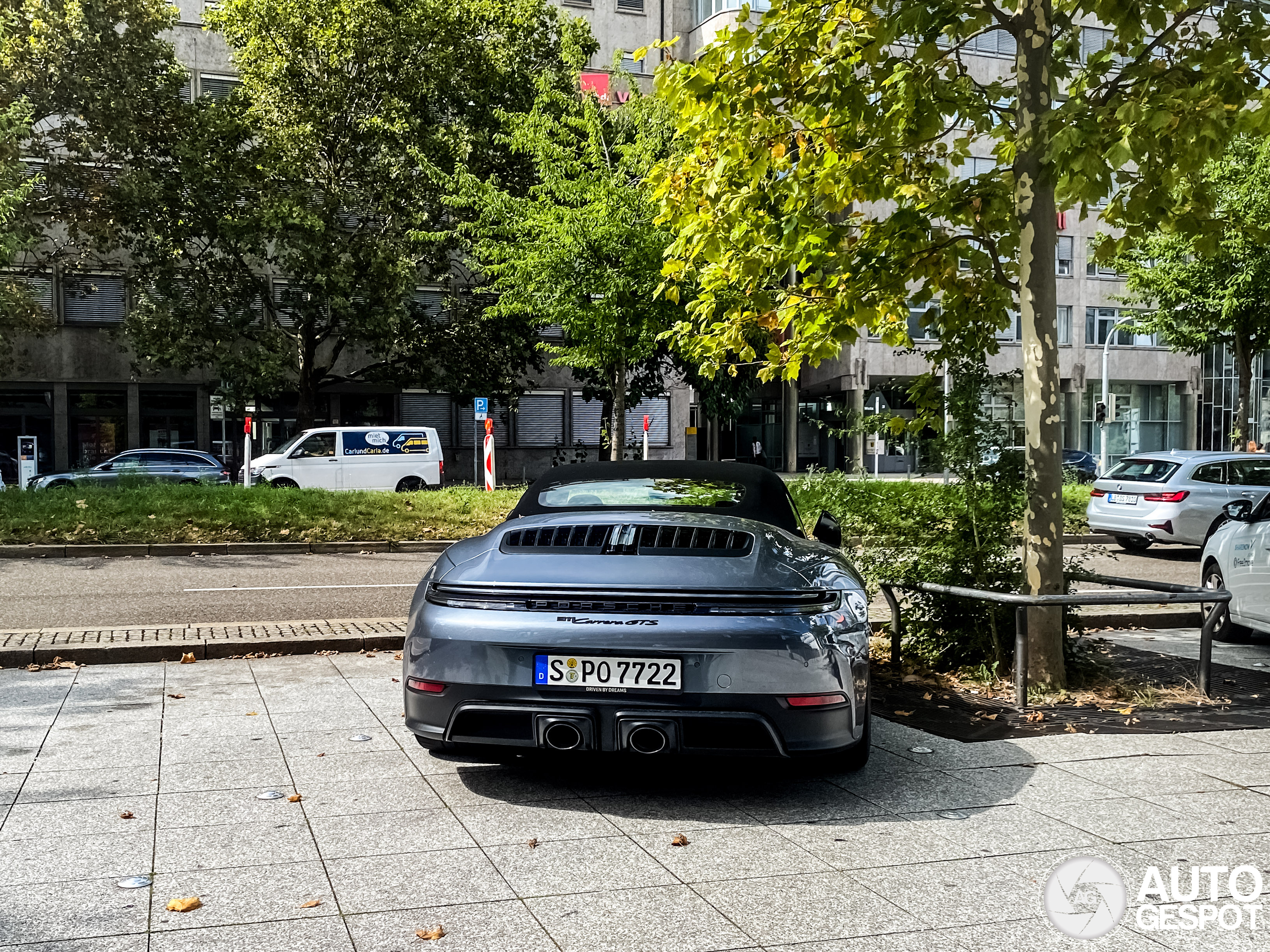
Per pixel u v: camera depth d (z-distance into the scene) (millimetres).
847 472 7156
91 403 35031
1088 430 50875
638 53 6531
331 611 9203
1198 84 5289
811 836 3643
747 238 6656
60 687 6000
